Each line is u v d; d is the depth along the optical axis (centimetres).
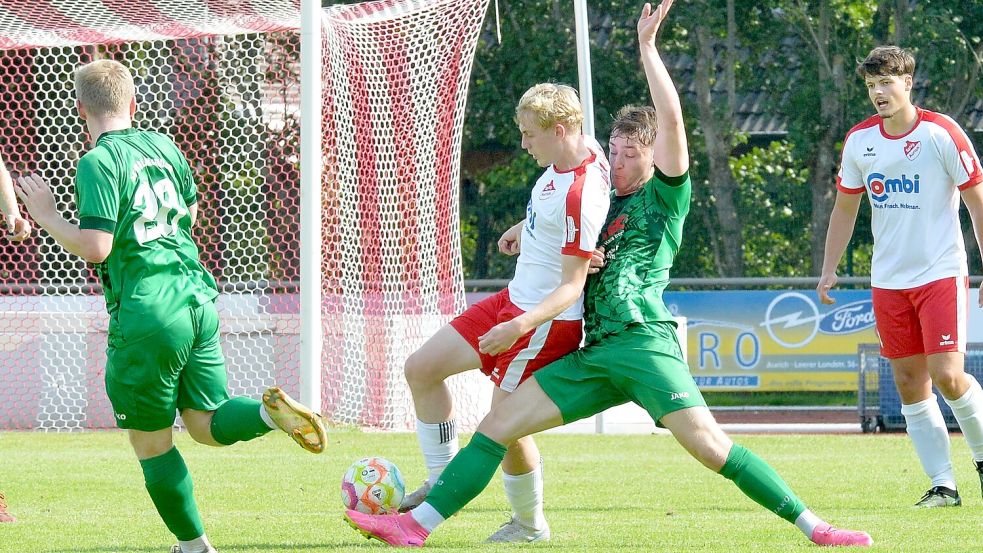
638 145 1616
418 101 3934
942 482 2205
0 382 4203
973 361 4356
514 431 1584
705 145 6606
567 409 1578
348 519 1603
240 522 1986
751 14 6662
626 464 2983
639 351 1561
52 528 1927
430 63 3916
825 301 2373
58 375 4206
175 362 1485
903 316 2233
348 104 4003
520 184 6662
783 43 6750
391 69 3950
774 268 6569
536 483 1736
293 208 5091
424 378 1770
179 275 1512
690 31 6681
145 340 1462
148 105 5072
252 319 4300
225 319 4306
